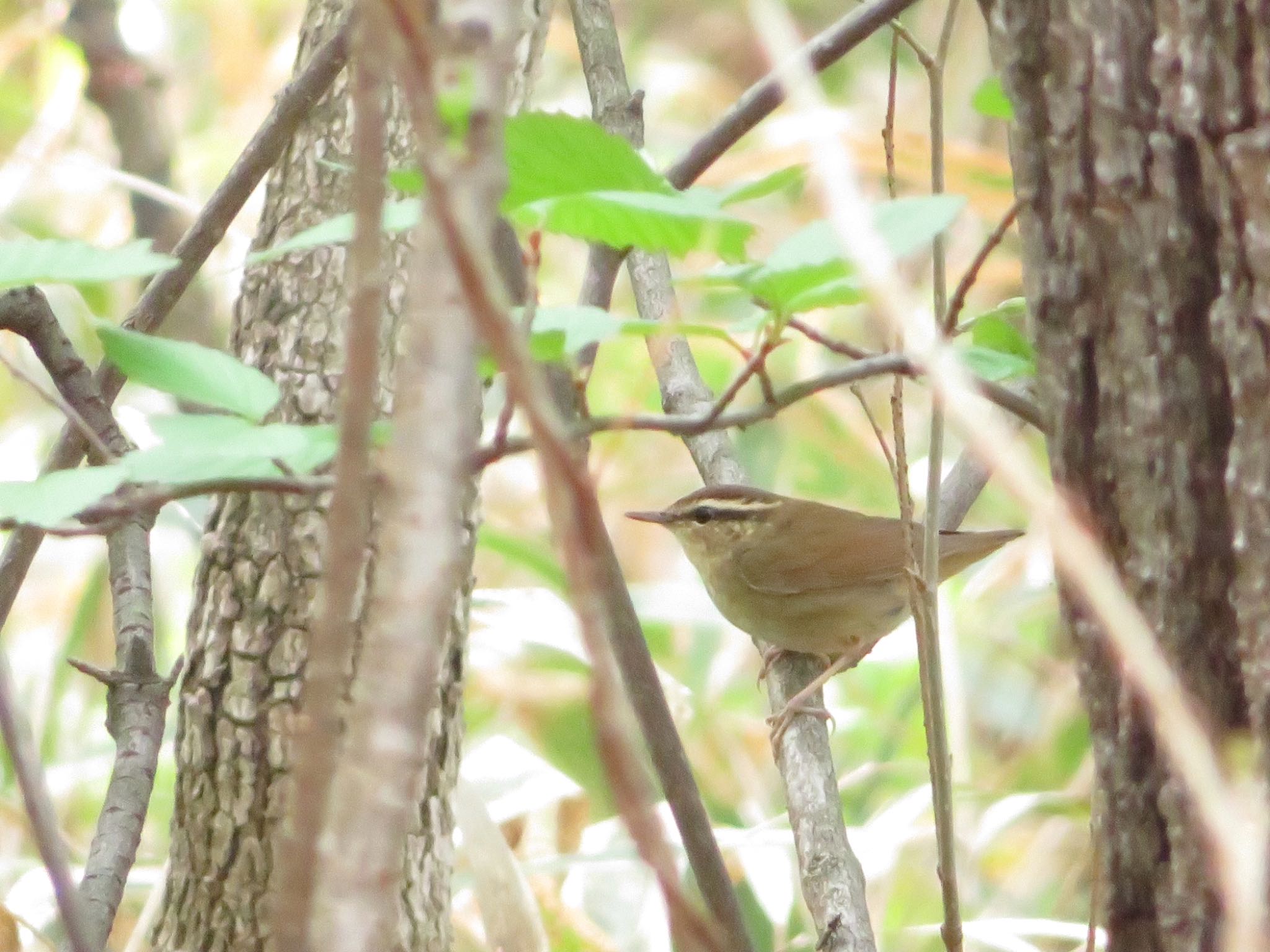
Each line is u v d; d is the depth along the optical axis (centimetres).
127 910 979
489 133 229
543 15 814
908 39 541
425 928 713
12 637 1217
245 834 704
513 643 1121
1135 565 432
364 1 229
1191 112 414
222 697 713
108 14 1274
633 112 865
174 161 1293
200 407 758
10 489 358
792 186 1202
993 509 1443
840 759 1205
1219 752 416
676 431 382
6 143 1324
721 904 615
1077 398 441
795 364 1390
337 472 231
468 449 232
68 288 1034
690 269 1179
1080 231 434
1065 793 1052
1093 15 427
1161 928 432
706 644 1225
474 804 796
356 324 233
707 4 1870
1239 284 410
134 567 748
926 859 1102
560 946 959
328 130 744
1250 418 410
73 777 1085
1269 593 407
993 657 1272
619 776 224
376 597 241
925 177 1191
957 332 529
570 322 379
